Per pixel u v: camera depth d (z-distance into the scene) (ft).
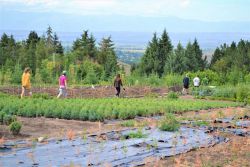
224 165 33.99
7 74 138.31
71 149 37.14
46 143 39.91
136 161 33.76
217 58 310.45
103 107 70.13
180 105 86.58
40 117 64.28
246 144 43.68
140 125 57.11
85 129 52.21
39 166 30.81
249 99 113.39
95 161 32.99
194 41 292.20
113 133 46.68
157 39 267.39
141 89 130.62
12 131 46.09
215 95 124.06
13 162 31.71
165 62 255.91
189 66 261.24
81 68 178.09
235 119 66.33
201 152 38.91
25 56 230.27
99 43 313.73
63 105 69.15
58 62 197.26
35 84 133.80
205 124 58.18
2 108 65.98
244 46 299.99
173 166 32.76
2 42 286.87
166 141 42.65
